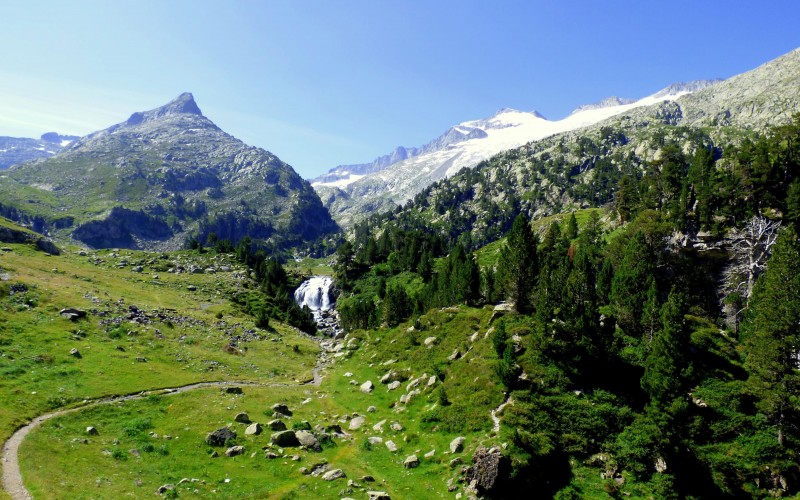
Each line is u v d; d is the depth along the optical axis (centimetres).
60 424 3628
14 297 6356
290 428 4366
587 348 4609
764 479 3650
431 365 5800
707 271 9244
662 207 11800
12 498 2498
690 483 3603
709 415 4244
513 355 4894
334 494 3117
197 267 14538
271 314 11850
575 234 14700
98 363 5172
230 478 3225
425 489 3444
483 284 9562
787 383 3894
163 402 4525
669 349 4159
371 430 4653
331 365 7800
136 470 3144
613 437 3934
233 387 5322
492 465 3312
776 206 9219
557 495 3359
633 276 5853
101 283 9362
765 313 4172
